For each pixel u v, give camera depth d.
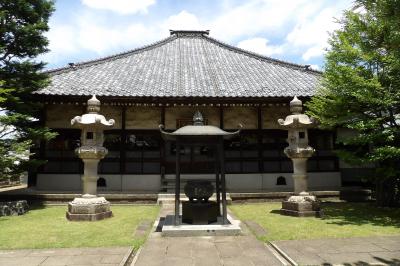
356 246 5.93
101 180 14.23
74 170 14.05
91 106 9.64
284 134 15.06
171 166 14.73
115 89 14.02
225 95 13.66
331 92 10.09
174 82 15.52
